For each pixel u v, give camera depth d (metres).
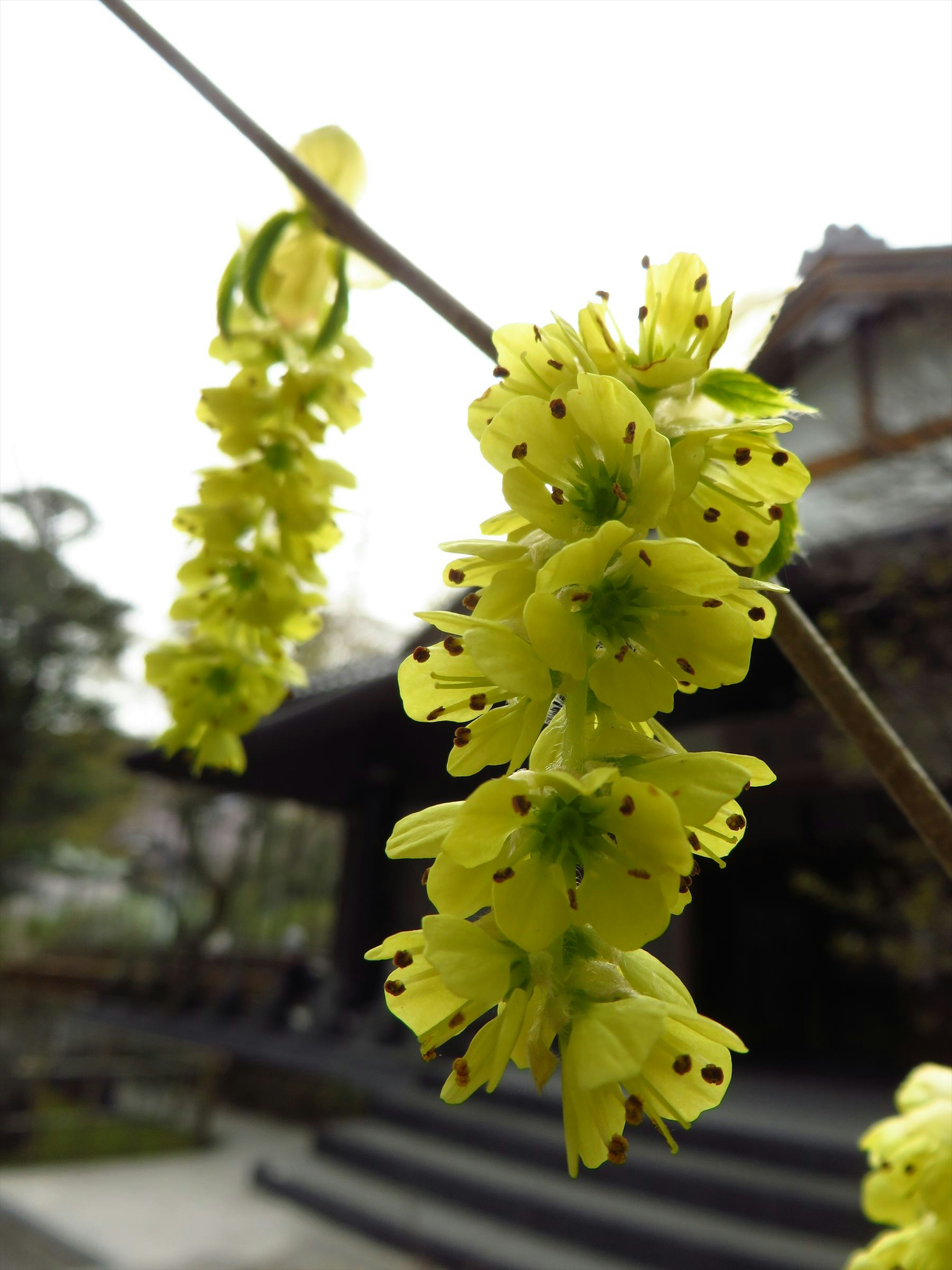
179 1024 15.97
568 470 0.76
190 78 1.30
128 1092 12.78
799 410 0.90
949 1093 1.42
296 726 8.84
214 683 1.59
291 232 1.46
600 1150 0.67
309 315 1.47
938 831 0.97
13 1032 13.25
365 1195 8.23
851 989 11.36
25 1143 10.38
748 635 0.70
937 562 6.73
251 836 21.81
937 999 10.66
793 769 9.05
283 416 1.39
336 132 1.50
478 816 0.65
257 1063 12.77
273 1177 8.91
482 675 0.81
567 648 0.69
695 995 12.05
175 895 25.55
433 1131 9.24
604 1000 0.65
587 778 0.64
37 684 22.25
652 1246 6.55
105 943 26.27
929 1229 1.28
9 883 24.66
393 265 1.27
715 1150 7.64
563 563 0.70
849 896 8.99
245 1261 7.13
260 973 18.89
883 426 8.47
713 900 12.56
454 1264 6.91
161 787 22.66
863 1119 8.05
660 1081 0.68
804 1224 6.52
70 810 22.98
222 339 1.45
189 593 1.55
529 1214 7.29
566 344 0.86
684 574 0.71
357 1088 11.03
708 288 0.92
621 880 0.65
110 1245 7.44
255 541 1.49
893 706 7.09
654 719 0.74
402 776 11.61
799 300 8.52
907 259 8.02
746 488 0.87
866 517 7.86
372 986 13.45
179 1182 9.23
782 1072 10.59
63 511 23.08
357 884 12.52
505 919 0.64
